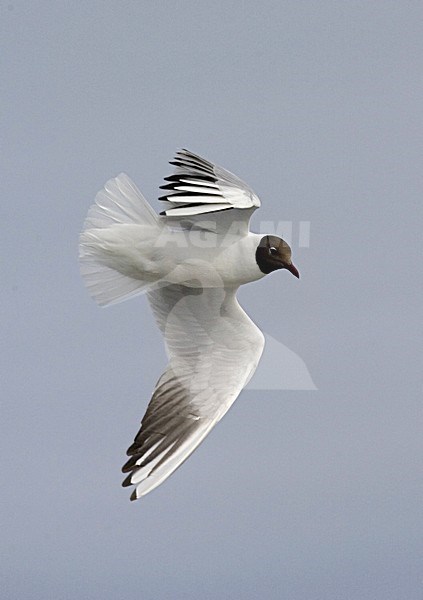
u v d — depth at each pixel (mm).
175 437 7625
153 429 7664
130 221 7281
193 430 7637
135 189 7289
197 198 6664
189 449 7566
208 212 6941
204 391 7711
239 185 6766
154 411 7727
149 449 7586
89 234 7352
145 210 7270
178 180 6652
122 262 7391
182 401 7727
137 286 7551
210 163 6789
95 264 7453
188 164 6699
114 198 7316
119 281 7504
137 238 7281
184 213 6738
